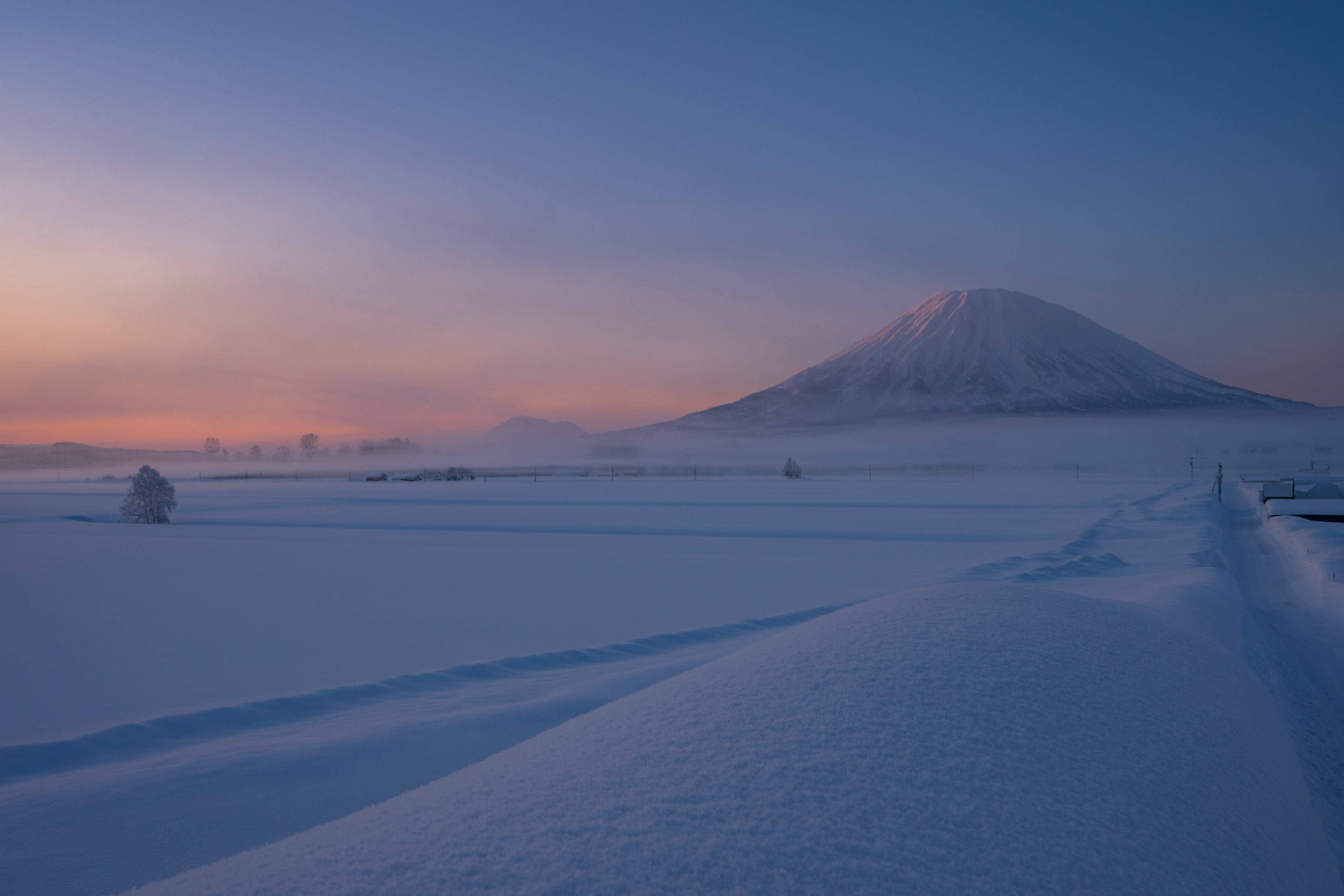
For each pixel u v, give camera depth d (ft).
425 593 57.26
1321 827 12.30
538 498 250.78
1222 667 15.16
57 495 329.72
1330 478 352.69
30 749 20.17
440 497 264.11
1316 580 57.93
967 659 11.13
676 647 34.96
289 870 6.56
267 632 42.39
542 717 21.71
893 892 6.20
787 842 6.73
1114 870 7.11
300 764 17.88
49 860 13.16
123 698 28.66
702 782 7.85
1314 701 25.41
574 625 43.68
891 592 55.06
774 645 12.75
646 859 6.45
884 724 9.10
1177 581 46.32
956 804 7.57
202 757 18.58
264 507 211.82
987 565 63.67
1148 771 9.14
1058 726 9.50
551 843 6.77
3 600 55.62
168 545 101.86
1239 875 8.04
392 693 26.84
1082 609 15.10
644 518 155.74
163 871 12.78
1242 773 10.47
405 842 6.98
